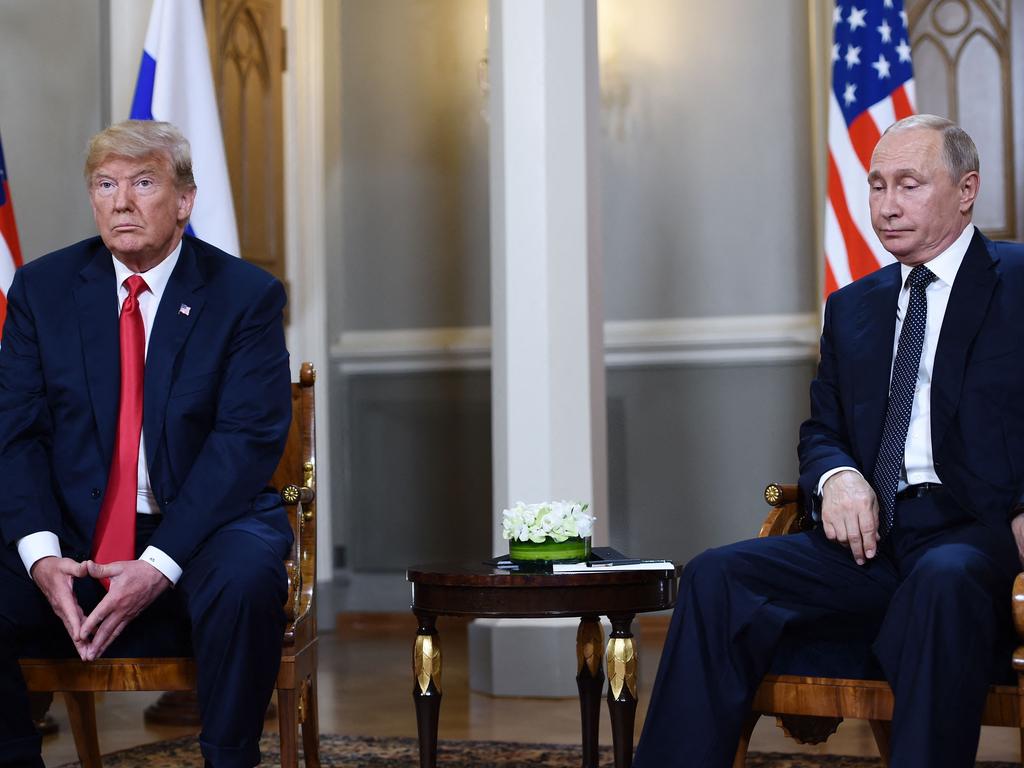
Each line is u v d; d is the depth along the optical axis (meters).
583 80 4.52
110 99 4.73
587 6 4.59
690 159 5.86
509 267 4.52
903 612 2.13
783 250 5.76
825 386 2.68
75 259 2.71
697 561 2.38
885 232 2.51
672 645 2.33
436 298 6.27
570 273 4.49
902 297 2.61
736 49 5.82
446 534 6.25
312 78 6.24
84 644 2.36
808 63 5.74
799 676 2.29
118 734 3.95
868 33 4.64
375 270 6.34
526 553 2.77
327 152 6.37
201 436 2.59
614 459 5.92
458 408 6.24
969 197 2.51
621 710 2.64
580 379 4.48
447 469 6.25
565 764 3.39
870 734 3.82
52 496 2.55
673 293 5.88
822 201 5.67
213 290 2.66
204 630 2.34
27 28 4.40
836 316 2.68
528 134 4.52
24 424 2.58
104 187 2.57
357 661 5.33
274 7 5.85
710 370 5.83
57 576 2.39
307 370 2.95
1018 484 2.35
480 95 6.19
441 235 6.26
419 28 6.28
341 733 3.88
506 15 4.54
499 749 3.59
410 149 6.30
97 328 2.61
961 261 2.50
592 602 2.57
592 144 4.59
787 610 2.33
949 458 2.40
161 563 2.41
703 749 2.25
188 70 4.15
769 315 5.77
